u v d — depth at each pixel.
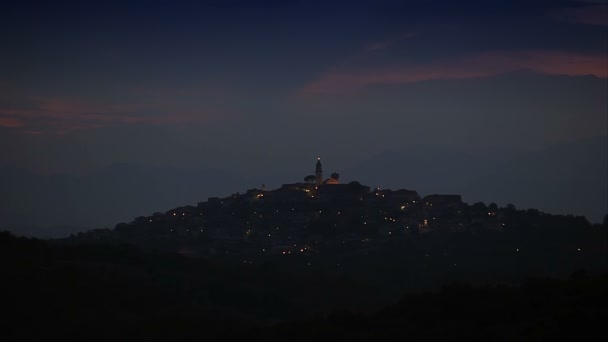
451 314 48.59
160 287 65.38
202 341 48.31
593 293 47.47
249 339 47.81
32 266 63.59
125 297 60.56
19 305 53.91
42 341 48.22
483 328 45.19
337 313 50.38
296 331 48.19
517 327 44.28
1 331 49.44
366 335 45.38
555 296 48.78
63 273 62.34
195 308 59.16
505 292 51.19
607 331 41.91
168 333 51.28
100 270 66.81
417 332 45.16
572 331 42.28
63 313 54.41
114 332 50.88
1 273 59.78
